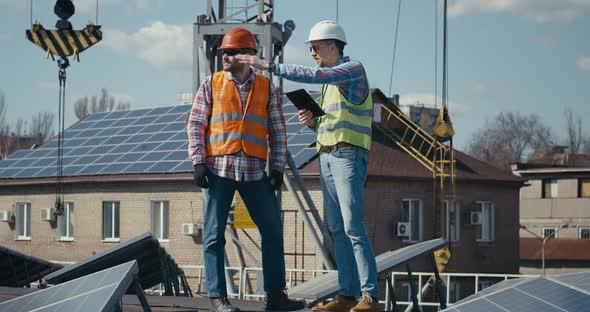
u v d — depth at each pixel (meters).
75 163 45.94
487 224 46.34
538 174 80.50
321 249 23.62
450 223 42.88
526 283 6.15
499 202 47.09
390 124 44.69
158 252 14.12
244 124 7.58
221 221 7.62
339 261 8.26
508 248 47.38
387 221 40.66
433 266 9.98
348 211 7.91
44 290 7.04
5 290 11.38
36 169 47.03
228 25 22.53
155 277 16.09
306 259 36.62
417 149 44.75
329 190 8.14
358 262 7.92
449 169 44.88
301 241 36.91
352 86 7.86
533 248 71.00
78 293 6.23
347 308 8.23
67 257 44.91
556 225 79.56
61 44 19.94
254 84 7.69
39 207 46.19
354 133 7.93
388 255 10.34
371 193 40.16
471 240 45.28
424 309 40.62
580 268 69.25
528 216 81.00
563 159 114.44
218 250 7.64
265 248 7.83
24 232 46.91
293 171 23.80
